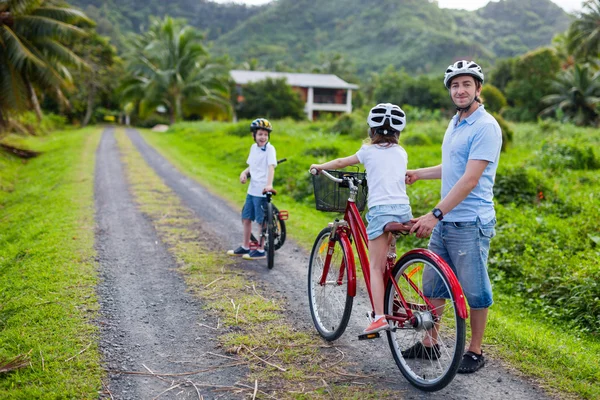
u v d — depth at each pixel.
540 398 3.24
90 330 4.15
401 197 3.47
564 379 3.44
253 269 6.01
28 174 16.23
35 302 4.71
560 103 42.41
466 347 3.90
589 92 40.75
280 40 172.62
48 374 3.42
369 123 3.59
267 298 5.02
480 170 3.12
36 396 3.15
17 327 4.17
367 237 3.64
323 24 185.50
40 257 6.20
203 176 14.20
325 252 4.28
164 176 14.10
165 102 45.81
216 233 7.81
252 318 4.50
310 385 3.40
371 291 3.51
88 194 10.84
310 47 167.25
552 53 45.72
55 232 7.44
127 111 52.72
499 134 3.19
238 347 3.92
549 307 5.79
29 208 10.20
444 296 3.45
